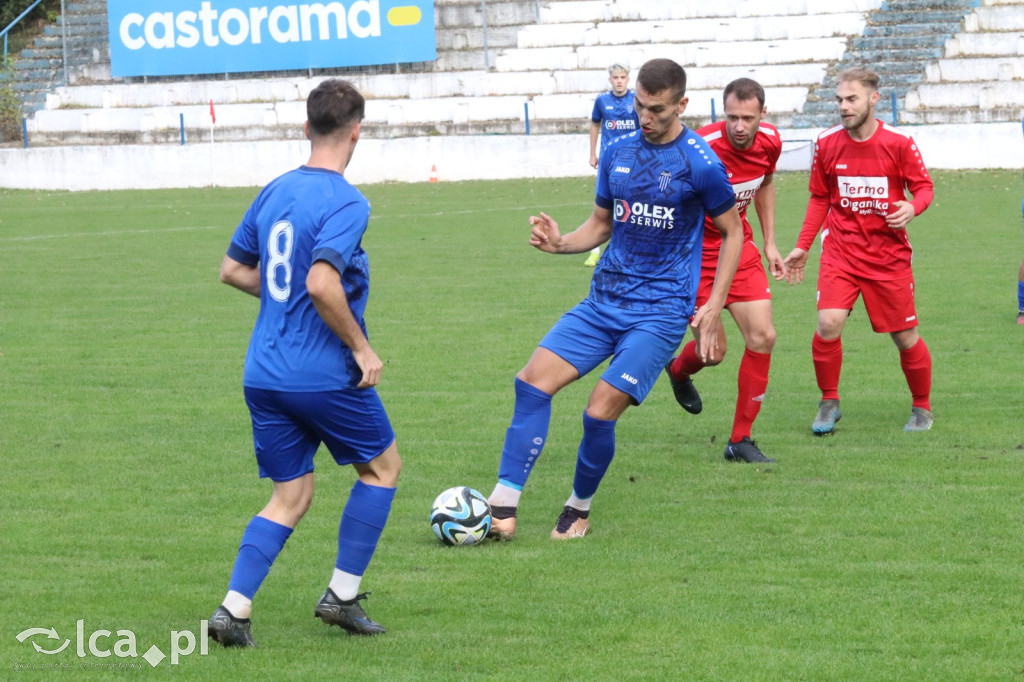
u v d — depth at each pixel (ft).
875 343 96.53
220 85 321.52
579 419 74.54
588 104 294.46
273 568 47.60
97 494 58.13
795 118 273.75
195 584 45.75
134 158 289.33
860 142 67.36
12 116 330.34
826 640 39.42
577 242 54.75
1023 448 64.69
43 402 78.23
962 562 47.16
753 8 311.06
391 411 75.10
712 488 58.90
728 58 298.35
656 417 75.00
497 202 220.02
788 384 82.43
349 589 40.11
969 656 37.99
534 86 305.94
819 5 305.73
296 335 38.75
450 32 323.16
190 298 122.42
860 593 43.80
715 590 44.39
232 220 203.41
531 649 38.96
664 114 50.98
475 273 136.05
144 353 94.73
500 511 51.85
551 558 48.70
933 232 161.89
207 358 92.73
